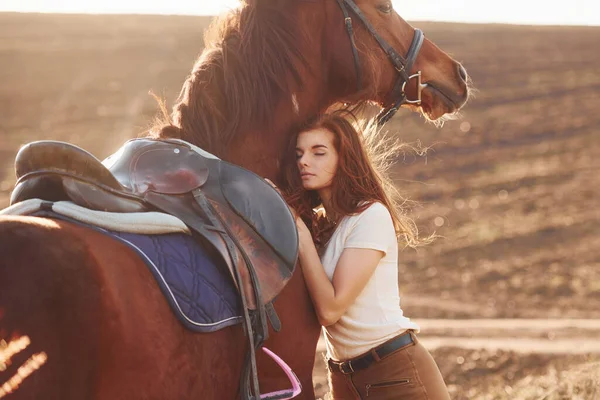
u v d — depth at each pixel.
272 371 3.07
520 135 38.25
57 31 58.28
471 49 58.44
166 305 2.54
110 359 2.30
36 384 2.10
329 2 3.50
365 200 3.49
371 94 3.61
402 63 3.71
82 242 2.36
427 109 3.94
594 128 39.38
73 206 2.55
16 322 2.11
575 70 52.03
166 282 2.59
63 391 2.16
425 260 22.20
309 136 3.42
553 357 11.39
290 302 3.16
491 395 9.02
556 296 18.78
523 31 64.38
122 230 2.61
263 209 3.00
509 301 18.28
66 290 2.21
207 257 2.80
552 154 35.09
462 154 35.12
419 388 3.47
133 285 2.44
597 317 16.69
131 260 2.51
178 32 60.44
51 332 2.16
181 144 2.99
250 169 3.29
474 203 28.28
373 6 3.61
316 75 3.50
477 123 40.22
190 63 51.69
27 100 41.81
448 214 27.00
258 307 2.86
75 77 47.06
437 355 11.72
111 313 2.31
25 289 2.15
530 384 9.18
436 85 3.85
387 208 3.57
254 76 3.28
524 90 47.22
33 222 2.31
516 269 21.28
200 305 2.64
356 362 3.50
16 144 34.25
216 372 2.70
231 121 3.23
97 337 2.25
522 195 29.19
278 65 3.33
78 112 39.81
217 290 2.74
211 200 2.93
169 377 2.49
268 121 3.31
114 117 38.94
